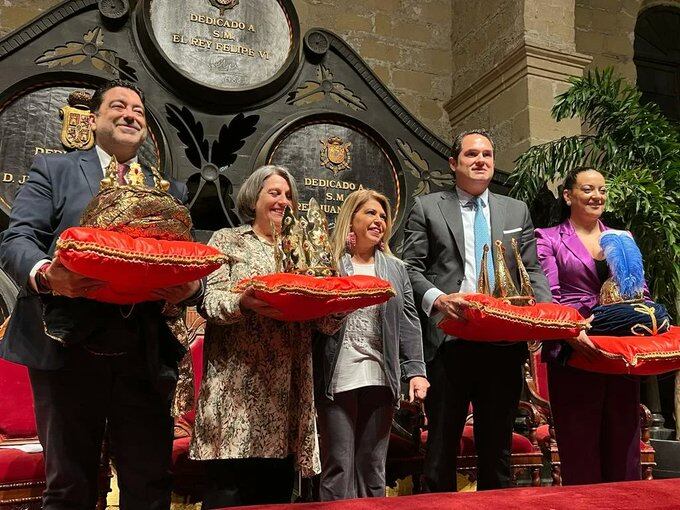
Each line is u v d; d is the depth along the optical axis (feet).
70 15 15.53
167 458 7.30
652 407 17.57
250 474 8.78
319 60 17.56
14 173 14.58
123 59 15.81
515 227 10.59
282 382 8.53
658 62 28.40
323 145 17.19
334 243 10.33
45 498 6.82
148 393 7.24
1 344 6.97
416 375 9.80
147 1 16.01
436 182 18.06
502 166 21.57
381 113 17.93
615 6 27.17
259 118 16.78
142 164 8.09
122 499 7.14
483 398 9.67
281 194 9.46
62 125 14.87
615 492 4.46
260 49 17.13
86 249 5.73
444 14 26.25
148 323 6.99
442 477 9.54
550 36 21.39
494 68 22.20
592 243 10.96
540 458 12.81
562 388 10.21
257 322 8.63
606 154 17.25
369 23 25.13
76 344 6.84
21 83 14.85
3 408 11.05
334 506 4.23
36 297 6.88
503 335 8.94
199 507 10.71
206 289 8.54
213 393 8.46
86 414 6.90
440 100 25.48
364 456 9.58
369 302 7.79
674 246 15.34
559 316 8.74
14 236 6.82
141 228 6.42
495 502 4.21
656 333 9.77
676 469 15.66
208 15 16.78
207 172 15.70
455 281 10.16
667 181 16.56
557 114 18.26
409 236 10.69
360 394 9.68
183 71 15.89
